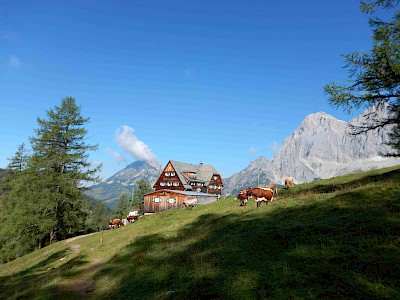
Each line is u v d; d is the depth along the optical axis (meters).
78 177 41.12
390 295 6.48
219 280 9.39
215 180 78.19
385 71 15.58
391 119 17.31
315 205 17.19
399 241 8.93
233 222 19.22
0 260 42.56
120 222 40.62
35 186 38.47
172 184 70.06
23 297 14.55
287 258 9.85
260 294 7.77
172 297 9.45
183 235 20.41
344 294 6.89
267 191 23.80
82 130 42.59
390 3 14.65
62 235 45.19
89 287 14.73
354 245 9.55
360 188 17.80
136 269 14.45
